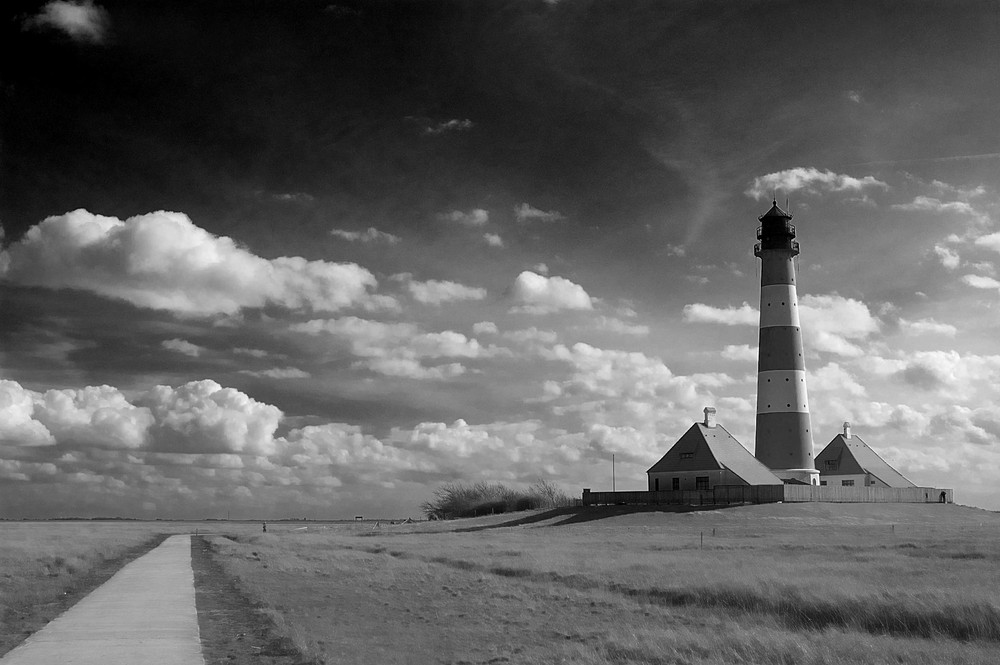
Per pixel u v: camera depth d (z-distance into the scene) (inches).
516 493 5590.6
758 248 4849.9
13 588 1451.8
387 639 1030.4
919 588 1275.8
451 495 5728.3
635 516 4146.2
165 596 1369.3
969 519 4023.1
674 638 993.5
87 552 2428.6
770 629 1066.7
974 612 1071.6
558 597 1422.2
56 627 1029.8
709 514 4035.4
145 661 820.6
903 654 916.6
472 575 1802.4
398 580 1696.6
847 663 876.0
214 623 1088.2
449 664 886.4
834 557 1959.9
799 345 4729.3
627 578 1598.2
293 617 1168.2
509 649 971.9
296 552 2637.8
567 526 4018.2
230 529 7239.2
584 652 941.8
